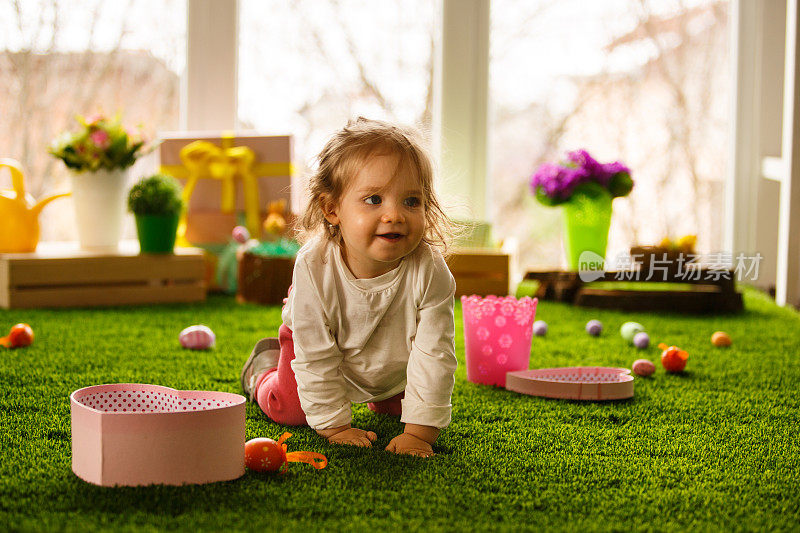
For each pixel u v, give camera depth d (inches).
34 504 35.3
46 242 136.1
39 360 67.4
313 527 33.6
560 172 112.7
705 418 53.9
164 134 125.0
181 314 97.1
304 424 50.4
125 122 136.2
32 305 99.3
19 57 133.3
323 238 47.5
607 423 52.3
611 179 112.9
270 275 107.0
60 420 49.4
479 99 139.7
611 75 143.7
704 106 142.7
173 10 135.8
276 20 141.2
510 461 43.5
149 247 106.7
